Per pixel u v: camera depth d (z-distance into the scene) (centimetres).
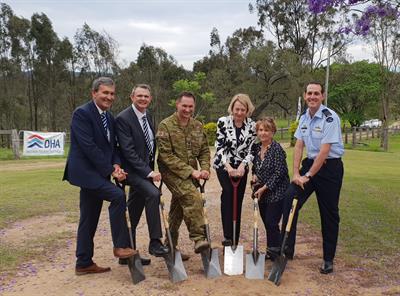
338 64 4959
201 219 482
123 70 4978
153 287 437
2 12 5175
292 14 4603
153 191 475
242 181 535
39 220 740
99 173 469
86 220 475
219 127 536
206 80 5125
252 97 4353
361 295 417
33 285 452
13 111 5150
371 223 697
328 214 480
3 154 2492
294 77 4103
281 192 511
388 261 514
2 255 549
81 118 464
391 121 6078
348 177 1253
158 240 474
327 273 475
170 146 492
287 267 496
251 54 4178
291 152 2108
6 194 984
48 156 2186
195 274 473
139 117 495
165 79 5525
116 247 463
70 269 499
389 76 3541
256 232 485
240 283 443
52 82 5525
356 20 1016
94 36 5262
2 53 5166
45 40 5412
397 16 915
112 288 437
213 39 6244
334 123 470
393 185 1096
